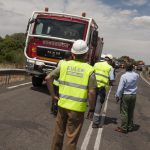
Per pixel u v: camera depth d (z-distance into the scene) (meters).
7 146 6.94
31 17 14.77
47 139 7.82
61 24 14.52
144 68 79.00
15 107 10.98
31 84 17.75
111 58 10.12
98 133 9.23
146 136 9.70
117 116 12.28
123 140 8.87
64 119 5.66
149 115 13.67
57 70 5.64
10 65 26.61
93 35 14.74
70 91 5.50
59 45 14.36
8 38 50.16
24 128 8.52
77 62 5.59
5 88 14.93
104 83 9.87
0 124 8.63
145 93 23.41
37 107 11.50
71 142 5.52
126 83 9.45
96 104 9.84
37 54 14.60
